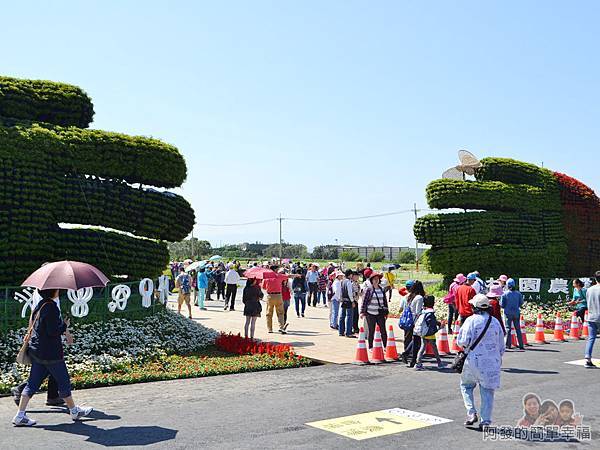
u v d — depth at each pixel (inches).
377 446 273.7
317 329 742.5
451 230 986.7
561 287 961.5
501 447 273.7
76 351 490.3
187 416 330.0
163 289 667.4
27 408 350.0
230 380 443.8
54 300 324.2
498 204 1031.6
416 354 497.4
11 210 560.7
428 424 313.1
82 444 275.7
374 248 3356.3
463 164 1081.4
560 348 624.1
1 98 605.6
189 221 701.3
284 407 352.5
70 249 599.2
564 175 1120.2
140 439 283.9
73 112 655.8
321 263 2662.4
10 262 557.3
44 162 586.6
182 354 557.3
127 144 643.5
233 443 277.3
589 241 1106.1
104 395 388.5
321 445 274.7
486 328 303.9
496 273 1020.5
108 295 571.2
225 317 855.7
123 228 643.5
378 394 390.9
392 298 1224.2
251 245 3767.2
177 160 681.0
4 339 480.1
